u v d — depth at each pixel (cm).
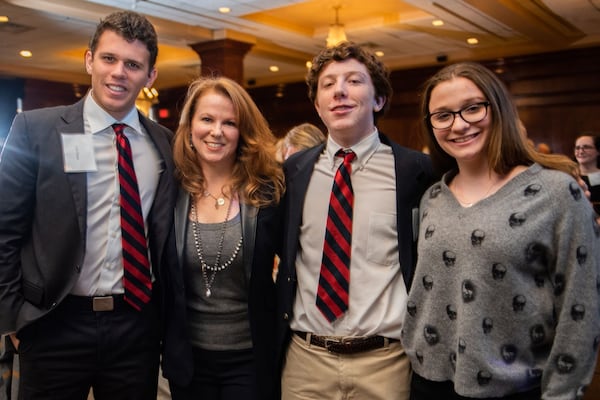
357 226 173
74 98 1273
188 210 186
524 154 143
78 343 172
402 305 169
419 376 156
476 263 136
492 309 134
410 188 172
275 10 736
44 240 169
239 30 788
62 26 760
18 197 168
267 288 185
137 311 179
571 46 862
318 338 173
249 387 178
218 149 181
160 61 1101
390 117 1091
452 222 145
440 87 147
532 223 132
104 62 171
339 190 175
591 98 862
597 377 258
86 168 172
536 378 136
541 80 908
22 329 169
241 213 182
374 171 177
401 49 937
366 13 752
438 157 162
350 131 174
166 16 706
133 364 180
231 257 179
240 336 180
